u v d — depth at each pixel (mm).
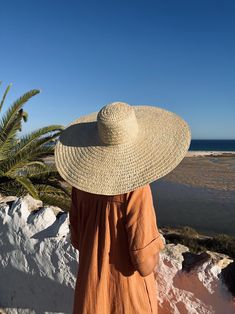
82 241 2088
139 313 2006
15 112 8133
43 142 8195
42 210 2992
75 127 2293
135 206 1855
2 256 3342
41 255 2947
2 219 3271
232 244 14164
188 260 2465
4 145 8281
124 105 1997
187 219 19578
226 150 119000
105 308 2002
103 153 1999
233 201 23594
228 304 2256
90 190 1913
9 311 3330
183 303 2426
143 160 1914
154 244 1861
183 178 35969
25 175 8414
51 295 2939
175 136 1979
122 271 1962
